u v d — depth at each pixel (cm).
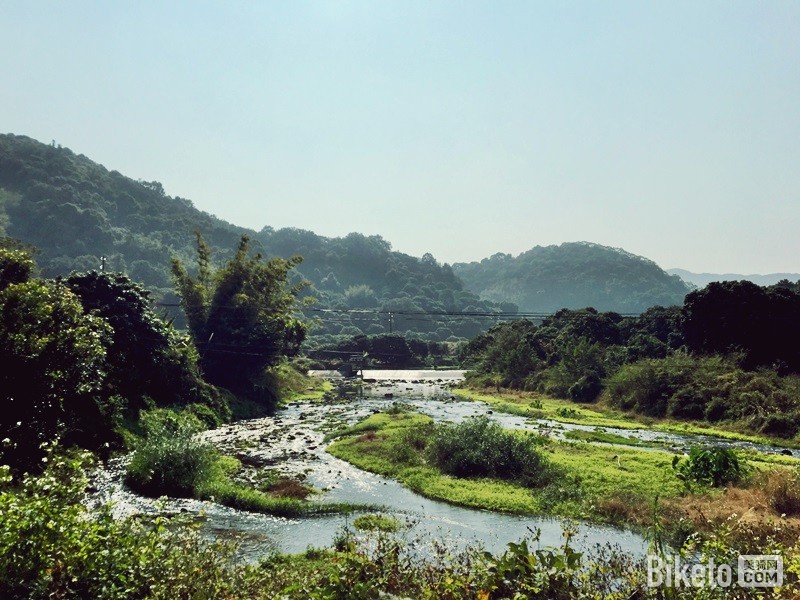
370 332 16838
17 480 1897
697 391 4916
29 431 2066
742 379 4825
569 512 2248
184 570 1063
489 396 6856
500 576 1019
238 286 5653
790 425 4131
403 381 9012
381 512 2305
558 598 1004
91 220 15862
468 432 3100
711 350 5575
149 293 4100
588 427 4538
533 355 7525
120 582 983
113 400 3238
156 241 17400
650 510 2159
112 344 3409
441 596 1041
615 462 3031
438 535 1994
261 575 1223
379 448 3447
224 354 5450
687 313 5825
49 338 2180
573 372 6450
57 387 2233
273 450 3531
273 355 5794
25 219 14975
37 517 927
